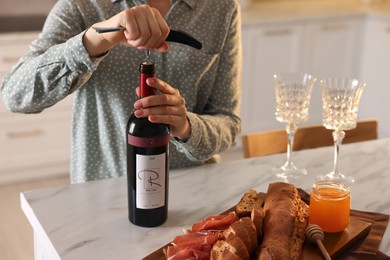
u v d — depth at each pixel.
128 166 1.34
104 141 1.72
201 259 1.19
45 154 3.60
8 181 3.58
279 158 1.81
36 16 3.84
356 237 1.33
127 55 1.66
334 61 4.20
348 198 1.33
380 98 4.18
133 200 1.36
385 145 1.96
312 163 1.78
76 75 1.46
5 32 3.35
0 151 3.50
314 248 1.26
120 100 1.68
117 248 1.28
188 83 1.73
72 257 1.24
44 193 1.52
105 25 1.36
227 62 1.77
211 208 1.47
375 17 4.10
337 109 1.61
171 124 1.38
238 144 4.07
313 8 4.21
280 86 1.63
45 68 1.46
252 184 1.62
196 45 1.35
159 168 1.33
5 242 2.92
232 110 1.78
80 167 1.77
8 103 1.55
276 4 4.38
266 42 3.91
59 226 1.36
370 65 4.21
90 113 1.71
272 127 4.13
